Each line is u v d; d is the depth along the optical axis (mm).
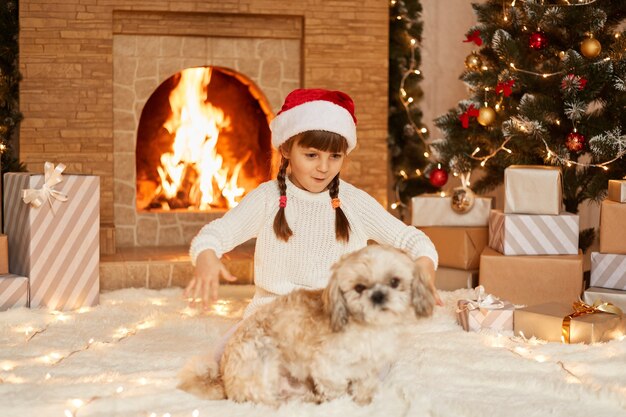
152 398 2172
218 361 2326
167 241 4992
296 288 2260
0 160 4180
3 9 4547
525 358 2715
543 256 3699
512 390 2383
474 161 4621
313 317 2014
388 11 5004
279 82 5055
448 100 5840
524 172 3781
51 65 4574
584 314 3051
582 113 4098
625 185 3605
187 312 3539
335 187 2523
